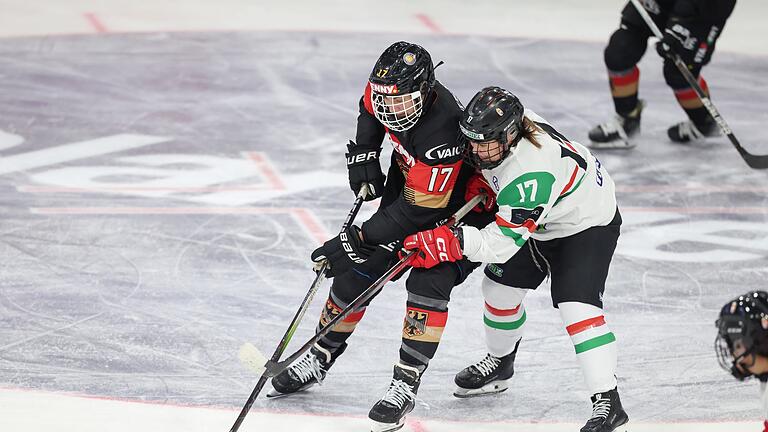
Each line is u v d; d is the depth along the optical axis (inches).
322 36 1483.8
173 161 1021.2
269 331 697.6
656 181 1015.6
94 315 709.9
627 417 556.4
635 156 1085.8
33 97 1192.2
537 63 1391.5
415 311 560.4
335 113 1181.7
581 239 561.0
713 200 969.5
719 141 1136.2
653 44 1476.4
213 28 1507.1
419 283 558.3
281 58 1379.2
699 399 625.0
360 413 598.2
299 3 1652.3
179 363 650.8
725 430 585.0
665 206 950.4
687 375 654.5
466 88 1270.9
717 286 786.8
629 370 659.4
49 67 1305.4
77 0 1612.9
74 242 828.0
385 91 525.7
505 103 510.0
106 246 823.1
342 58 1387.8
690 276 804.0
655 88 1310.3
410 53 528.4
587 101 1243.8
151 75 1291.8
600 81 1325.0
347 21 1563.7
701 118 1089.4
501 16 1622.8
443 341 693.3
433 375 649.0
